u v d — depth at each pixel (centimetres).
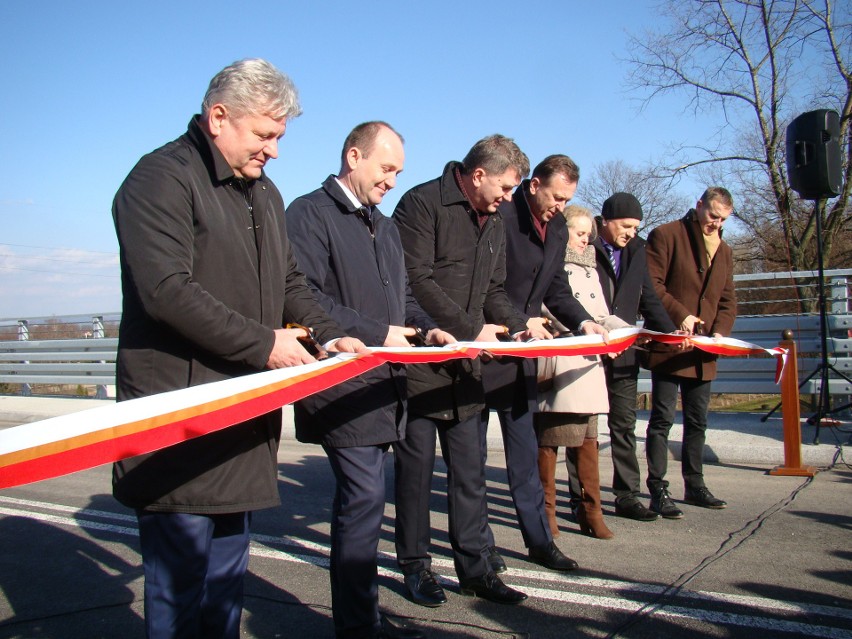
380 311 334
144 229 213
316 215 323
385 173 330
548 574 403
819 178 665
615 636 326
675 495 568
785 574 395
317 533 502
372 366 277
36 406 1212
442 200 387
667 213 2797
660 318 528
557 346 392
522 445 412
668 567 409
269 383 226
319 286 319
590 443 468
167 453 224
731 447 679
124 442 190
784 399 627
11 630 353
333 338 276
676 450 699
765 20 1845
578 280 494
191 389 209
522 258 441
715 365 534
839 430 730
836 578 388
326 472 704
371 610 312
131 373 227
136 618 367
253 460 237
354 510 310
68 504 596
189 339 215
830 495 552
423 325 369
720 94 1927
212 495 228
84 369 1312
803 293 1105
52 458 177
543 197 429
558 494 584
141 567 441
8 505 595
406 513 372
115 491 229
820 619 339
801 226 1970
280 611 367
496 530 490
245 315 240
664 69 1939
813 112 668
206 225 229
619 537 467
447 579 402
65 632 351
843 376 738
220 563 255
